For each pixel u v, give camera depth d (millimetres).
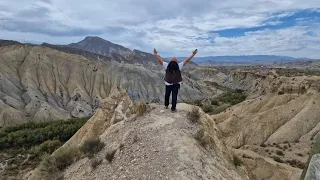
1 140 56625
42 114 97375
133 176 7949
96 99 123562
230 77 163625
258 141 50500
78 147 11156
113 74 145000
